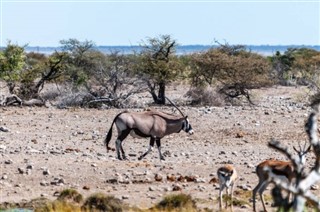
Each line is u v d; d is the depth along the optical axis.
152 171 62.41
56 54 144.00
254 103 136.25
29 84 133.88
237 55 159.38
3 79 134.88
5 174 59.34
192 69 141.38
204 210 47.97
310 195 17.64
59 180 57.81
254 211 47.56
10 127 95.38
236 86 137.50
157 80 131.75
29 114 110.44
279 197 21.02
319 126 91.88
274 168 46.56
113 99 124.38
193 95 132.12
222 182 48.19
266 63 150.12
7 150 73.62
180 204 48.72
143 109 120.12
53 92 137.00
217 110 116.94
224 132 91.88
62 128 95.19
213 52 142.50
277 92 164.25
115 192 54.50
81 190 55.06
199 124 98.88
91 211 47.59
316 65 193.25
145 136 70.38
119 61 134.25
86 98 125.38
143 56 135.88
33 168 61.72
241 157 73.31
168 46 138.38
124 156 69.88
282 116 108.31
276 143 18.23
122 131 69.88
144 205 50.31
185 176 59.78
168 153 74.62
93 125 98.56
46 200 50.03
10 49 135.12
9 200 51.06
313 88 148.62
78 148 77.38
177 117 71.94
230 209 48.47
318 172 17.94
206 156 73.31
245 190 55.59
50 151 73.25
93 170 61.88
